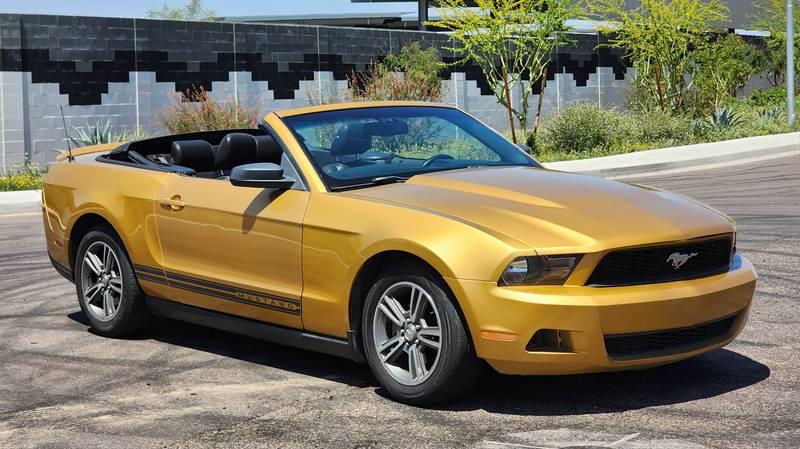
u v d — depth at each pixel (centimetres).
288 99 2283
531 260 464
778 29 3691
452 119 654
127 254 666
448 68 2536
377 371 517
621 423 464
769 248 929
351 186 557
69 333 704
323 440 459
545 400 504
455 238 480
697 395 504
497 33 2320
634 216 497
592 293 463
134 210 652
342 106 626
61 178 726
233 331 607
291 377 570
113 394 549
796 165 1797
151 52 2078
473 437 453
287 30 2267
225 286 591
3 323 741
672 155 2028
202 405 522
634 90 2966
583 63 2862
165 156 746
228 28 2183
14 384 576
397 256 507
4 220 1408
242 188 591
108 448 459
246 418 497
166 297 643
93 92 2008
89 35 1995
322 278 535
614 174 1827
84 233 713
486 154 625
